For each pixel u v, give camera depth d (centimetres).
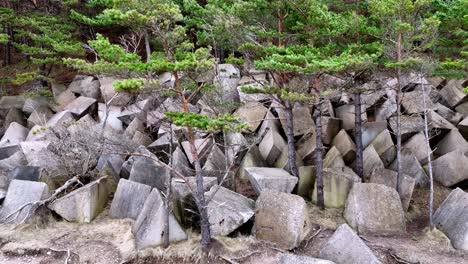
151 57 767
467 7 918
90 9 1608
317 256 763
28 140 1255
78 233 862
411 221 914
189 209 827
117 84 593
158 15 644
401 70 893
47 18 1412
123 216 916
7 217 885
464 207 822
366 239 816
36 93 1421
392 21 873
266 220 823
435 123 1159
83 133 1038
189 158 1067
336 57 773
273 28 993
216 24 919
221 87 975
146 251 784
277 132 1180
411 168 1074
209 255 769
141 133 1195
